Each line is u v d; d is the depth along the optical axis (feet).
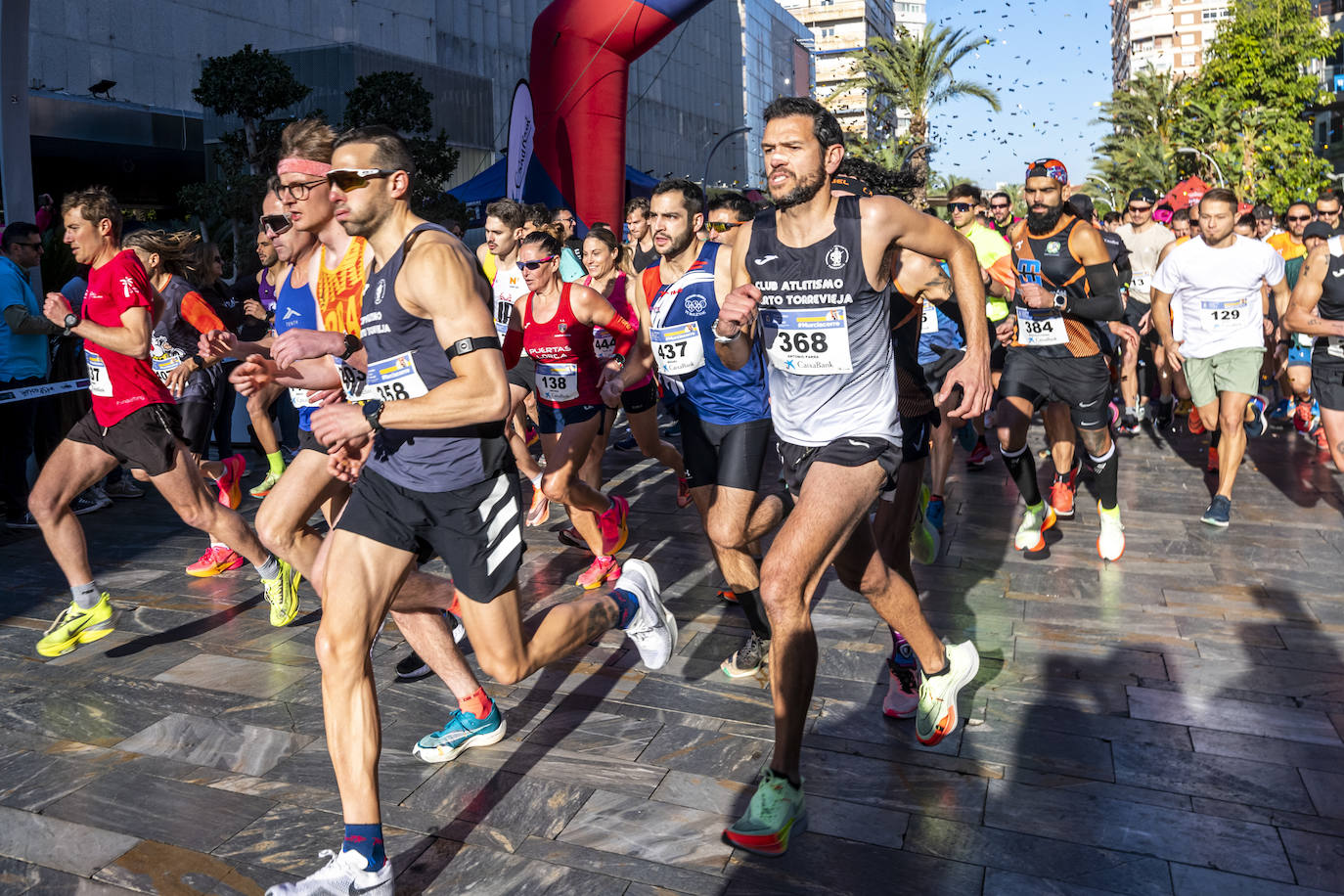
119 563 18.19
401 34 139.95
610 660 13.35
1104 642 13.92
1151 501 21.95
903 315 10.85
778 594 8.87
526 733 11.33
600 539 16.38
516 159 34.50
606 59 36.73
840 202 9.11
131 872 8.83
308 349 9.18
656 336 12.92
